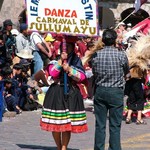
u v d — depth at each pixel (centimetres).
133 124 1500
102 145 1031
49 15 1024
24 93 1642
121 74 1026
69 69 1002
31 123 1454
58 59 1037
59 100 1008
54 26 1027
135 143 1234
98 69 1027
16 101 1592
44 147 1157
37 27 1023
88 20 1038
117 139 1023
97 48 1057
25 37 1861
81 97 1020
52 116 1008
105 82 1023
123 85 1031
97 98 1030
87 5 1037
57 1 1026
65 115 1007
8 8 3334
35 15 1022
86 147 1173
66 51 1014
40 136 1286
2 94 1455
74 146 1177
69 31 1028
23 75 1650
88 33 1040
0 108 1451
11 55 1792
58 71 1012
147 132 1383
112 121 1026
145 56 1461
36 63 1853
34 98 1678
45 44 1858
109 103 1022
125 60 1029
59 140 1040
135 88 1494
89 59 1062
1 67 1638
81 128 1015
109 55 1023
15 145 1170
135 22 3712
